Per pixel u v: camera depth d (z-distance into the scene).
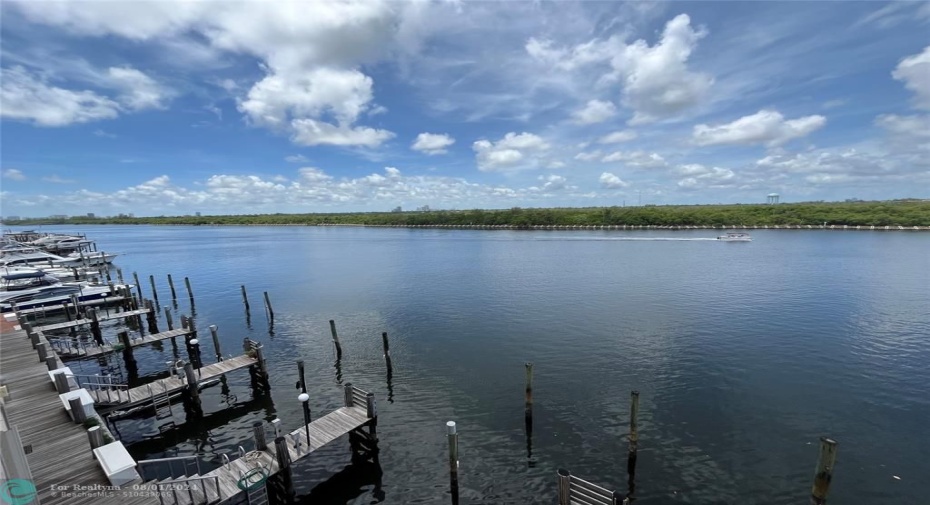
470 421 21.00
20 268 55.62
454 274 63.44
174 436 20.89
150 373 29.92
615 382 24.72
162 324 42.41
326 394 24.66
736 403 21.95
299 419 22.17
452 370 27.38
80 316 41.03
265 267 75.44
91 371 30.06
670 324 35.53
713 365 26.80
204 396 24.84
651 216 152.12
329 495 16.19
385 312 42.47
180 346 34.78
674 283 52.34
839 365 26.42
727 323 35.38
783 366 26.45
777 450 18.02
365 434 19.88
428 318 39.84
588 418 20.88
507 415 21.45
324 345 33.22
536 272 63.41
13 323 34.06
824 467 12.69
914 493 15.37
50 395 19.30
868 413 20.78
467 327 36.56
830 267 61.12
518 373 26.52
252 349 26.64
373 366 28.52
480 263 74.31
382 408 22.56
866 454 17.61
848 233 115.94
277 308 45.66
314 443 16.97
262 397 24.56
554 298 46.16
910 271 56.84
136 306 44.19
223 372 24.42
